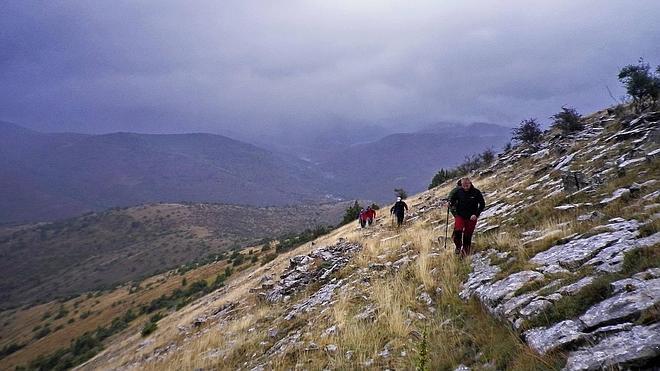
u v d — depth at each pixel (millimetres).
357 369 5906
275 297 14648
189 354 11938
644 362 2949
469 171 31547
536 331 4316
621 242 5164
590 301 4188
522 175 16969
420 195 33031
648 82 14586
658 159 8320
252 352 9461
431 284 7844
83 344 42750
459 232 8656
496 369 4309
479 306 6113
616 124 15227
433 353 5328
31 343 62250
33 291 160875
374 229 21078
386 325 6965
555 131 23453
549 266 5672
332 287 11719
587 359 3344
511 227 9359
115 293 77688
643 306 3537
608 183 8695
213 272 54062
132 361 18234
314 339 7902
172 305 42812
